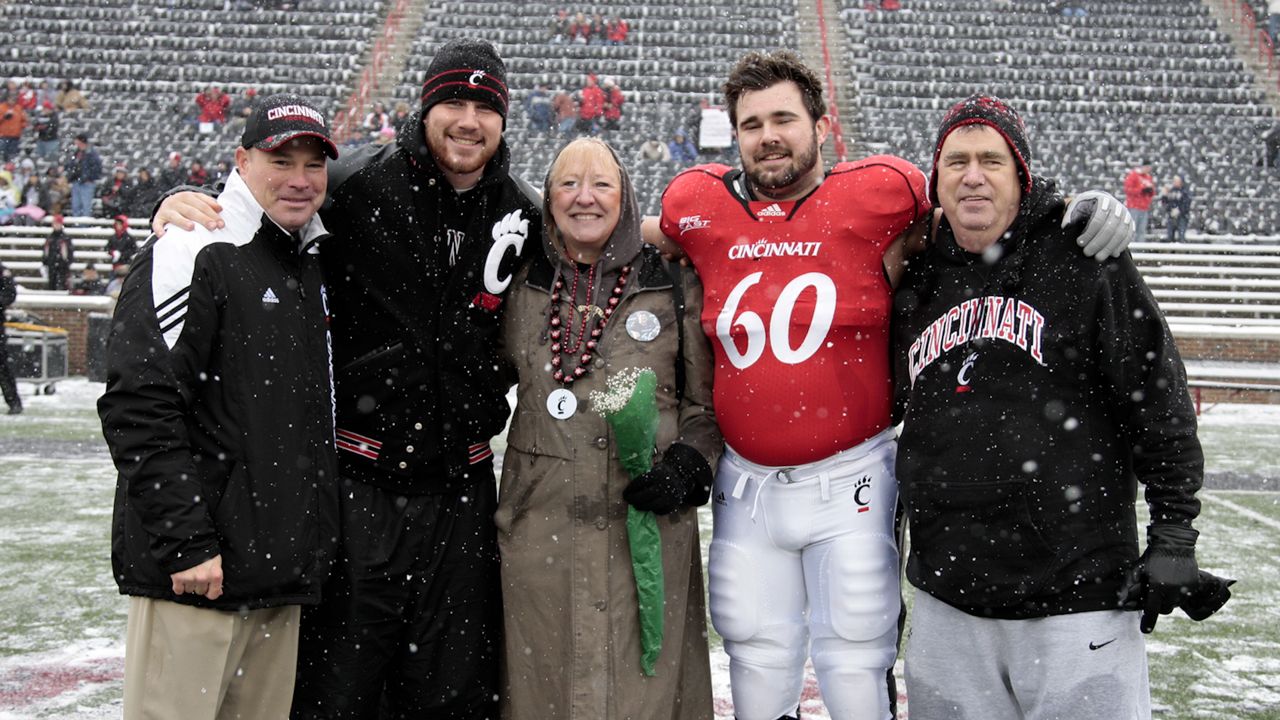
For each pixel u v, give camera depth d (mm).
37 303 17031
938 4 29859
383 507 3287
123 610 5438
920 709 3111
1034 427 2898
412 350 3268
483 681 3451
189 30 28188
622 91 26500
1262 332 17047
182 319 2887
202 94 24266
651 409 3168
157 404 2838
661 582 3281
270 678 3107
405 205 3236
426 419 3293
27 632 5086
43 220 21016
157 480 2814
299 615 3129
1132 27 29172
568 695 3271
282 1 28953
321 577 3080
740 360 3352
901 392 3371
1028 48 28391
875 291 3314
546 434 3332
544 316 3393
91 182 21266
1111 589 2869
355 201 3238
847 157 24141
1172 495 2863
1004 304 2961
